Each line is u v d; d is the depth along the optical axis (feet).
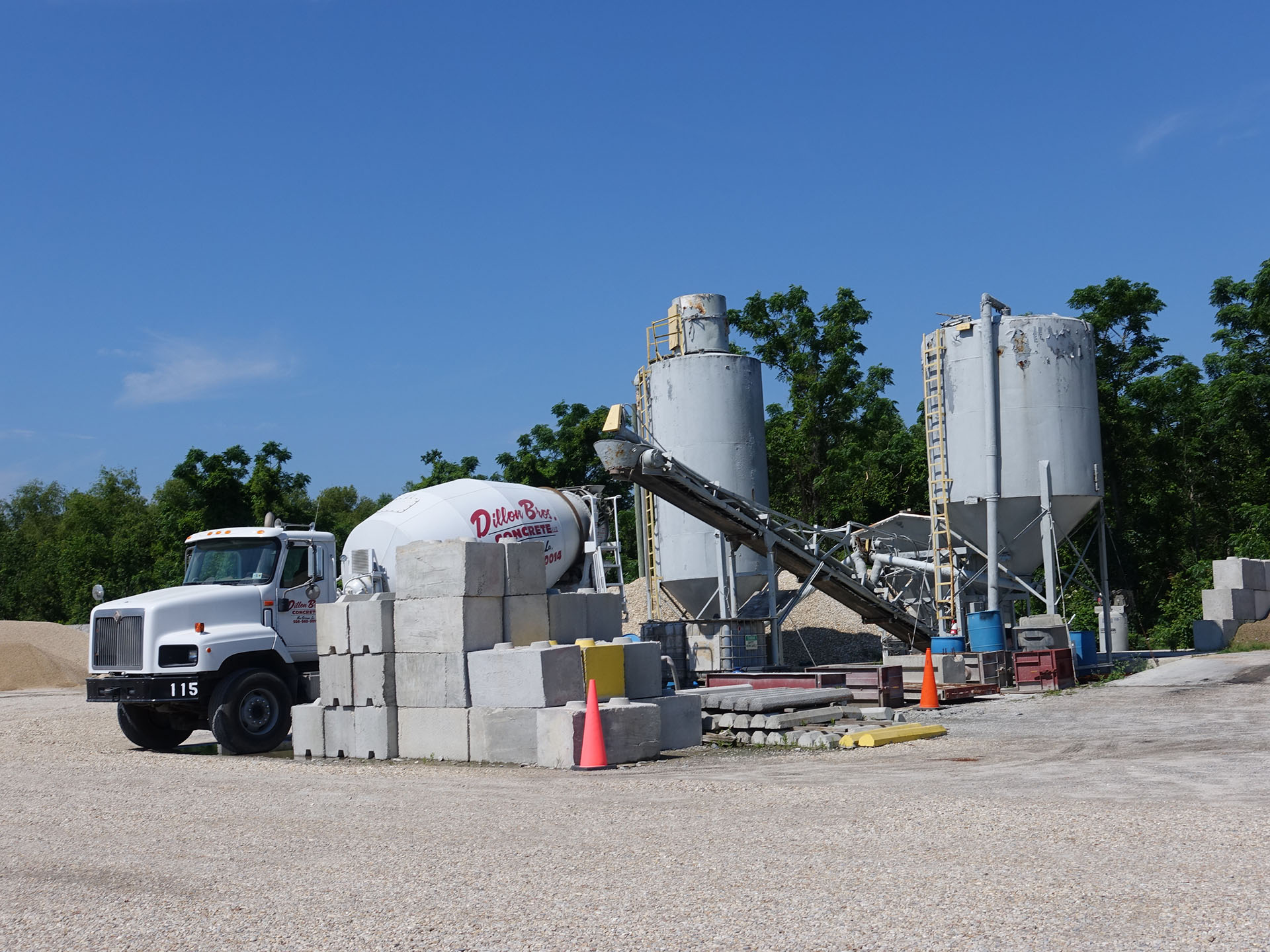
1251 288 152.46
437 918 19.11
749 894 19.99
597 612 52.85
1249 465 151.84
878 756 43.68
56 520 372.58
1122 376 153.28
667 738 49.11
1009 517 83.41
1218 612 95.25
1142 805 28.60
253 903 20.75
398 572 50.47
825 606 114.93
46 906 21.17
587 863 23.25
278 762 49.93
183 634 54.85
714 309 101.45
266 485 187.83
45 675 134.51
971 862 22.04
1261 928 17.01
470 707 47.50
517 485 83.30
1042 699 64.75
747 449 98.17
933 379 87.30
